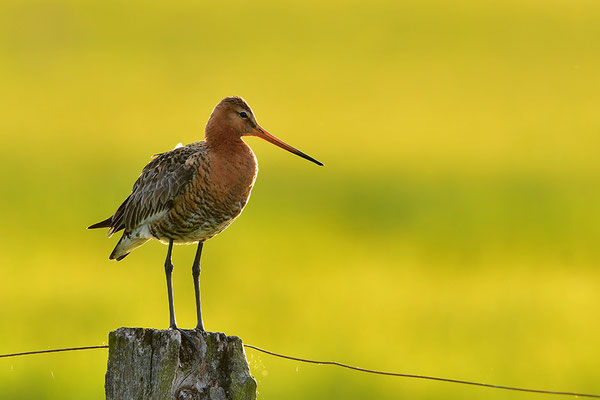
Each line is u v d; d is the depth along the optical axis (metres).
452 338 17.31
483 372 15.77
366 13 72.38
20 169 32.06
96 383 14.82
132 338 7.83
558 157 36.03
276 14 72.31
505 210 27.89
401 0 75.75
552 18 69.75
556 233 25.28
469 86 51.50
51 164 33.06
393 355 16.39
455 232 25.36
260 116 42.88
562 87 50.84
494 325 18.20
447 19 70.00
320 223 25.94
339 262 22.25
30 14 68.81
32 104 45.56
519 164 34.66
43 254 22.05
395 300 19.42
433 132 40.38
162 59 58.50
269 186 30.27
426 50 61.91
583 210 27.78
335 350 16.50
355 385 15.10
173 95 48.16
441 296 19.98
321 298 19.38
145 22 68.75
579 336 17.47
